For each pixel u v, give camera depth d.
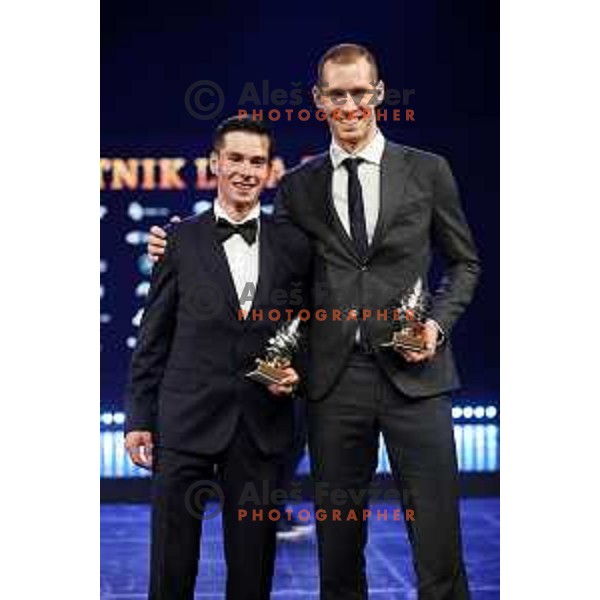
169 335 5.79
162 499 5.74
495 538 7.14
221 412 5.68
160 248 5.74
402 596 6.38
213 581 6.55
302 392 5.78
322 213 5.71
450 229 5.76
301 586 6.46
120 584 6.59
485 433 6.65
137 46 6.38
